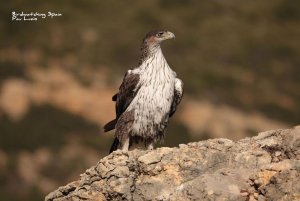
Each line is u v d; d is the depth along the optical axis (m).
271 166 9.65
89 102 47.75
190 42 66.31
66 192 11.13
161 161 10.62
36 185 38.69
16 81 48.66
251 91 57.97
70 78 51.12
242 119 52.31
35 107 45.78
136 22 67.25
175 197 9.79
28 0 63.81
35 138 42.53
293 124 55.12
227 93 56.22
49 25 61.94
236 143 10.77
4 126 43.09
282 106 56.84
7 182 38.59
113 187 10.59
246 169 10.17
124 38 63.00
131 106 13.28
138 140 13.58
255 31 71.56
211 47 66.31
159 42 13.14
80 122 45.16
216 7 75.38
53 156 41.22
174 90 13.48
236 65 64.44
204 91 55.56
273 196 9.31
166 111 13.27
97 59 57.47
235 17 73.62
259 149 10.53
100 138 43.72
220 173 10.02
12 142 42.09
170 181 10.44
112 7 68.31
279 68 64.81
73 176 40.16
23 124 43.72
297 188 9.19
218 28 70.25
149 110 13.16
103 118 46.75
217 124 49.28
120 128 13.41
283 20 76.38
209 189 9.66
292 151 10.19
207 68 60.38
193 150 10.69
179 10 72.12
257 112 54.91
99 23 64.88
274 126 53.38
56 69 52.78
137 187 10.48
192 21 70.81
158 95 13.12
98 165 10.90
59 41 59.81
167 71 13.22
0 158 40.59
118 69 57.16
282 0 78.31
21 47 57.03
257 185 9.60
